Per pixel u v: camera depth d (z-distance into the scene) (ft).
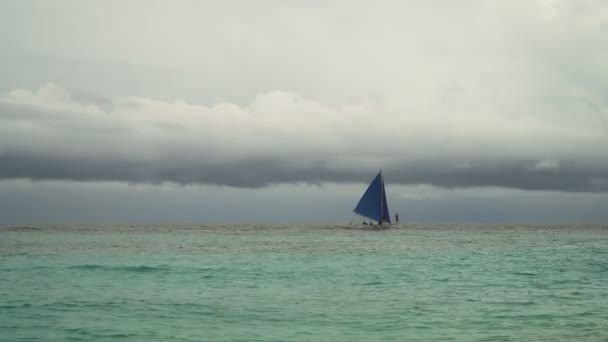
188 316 62.80
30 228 383.24
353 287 85.97
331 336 53.98
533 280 95.20
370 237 255.70
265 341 51.96
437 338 53.06
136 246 175.32
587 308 68.23
